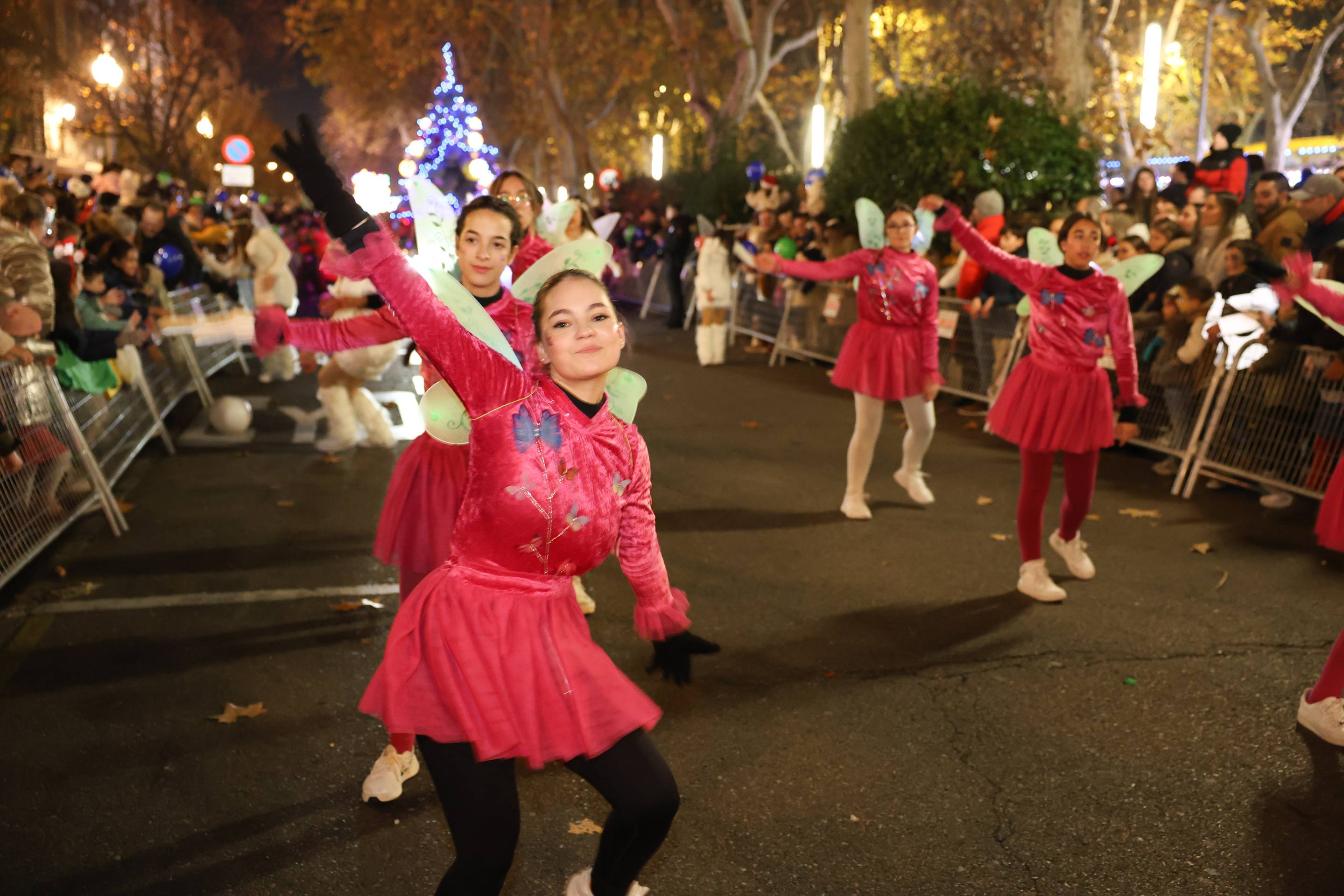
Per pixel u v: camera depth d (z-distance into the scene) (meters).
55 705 4.22
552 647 2.34
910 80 28.42
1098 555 6.17
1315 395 6.87
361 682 4.45
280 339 2.91
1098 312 5.16
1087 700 4.36
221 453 8.49
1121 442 5.45
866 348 6.68
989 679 4.55
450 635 2.31
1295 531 6.64
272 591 5.46
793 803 3.59
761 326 14.80
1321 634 5.03
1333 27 24.28
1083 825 3.48
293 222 22.14
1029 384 5.33
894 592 5.59
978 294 10.30
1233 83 31.55
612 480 2.40
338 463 8.17
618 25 31.03
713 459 8.54
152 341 8.32
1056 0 15.67
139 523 6.61
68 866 3.20
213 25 36.31
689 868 3.23
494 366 2.29
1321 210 8.09
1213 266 8.25
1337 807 3.61
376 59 38.38
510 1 30.69
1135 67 21.80
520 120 38.00
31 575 5.67
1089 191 12.66
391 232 2.32
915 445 7.04
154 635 4.90
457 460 3.62
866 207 6.62
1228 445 7.44
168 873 3.17
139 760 3.81
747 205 18.17
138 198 11.68
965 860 3.29
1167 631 5.06
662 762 2.40
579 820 3.47
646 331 17.41
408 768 3.64
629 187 26.86
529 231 4.51
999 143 12.23
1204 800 3.63
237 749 3.89
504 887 3.13
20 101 22.64
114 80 15.38
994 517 6.95
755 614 5.27
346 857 3.26
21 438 5.58
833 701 4.33
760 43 22.11
